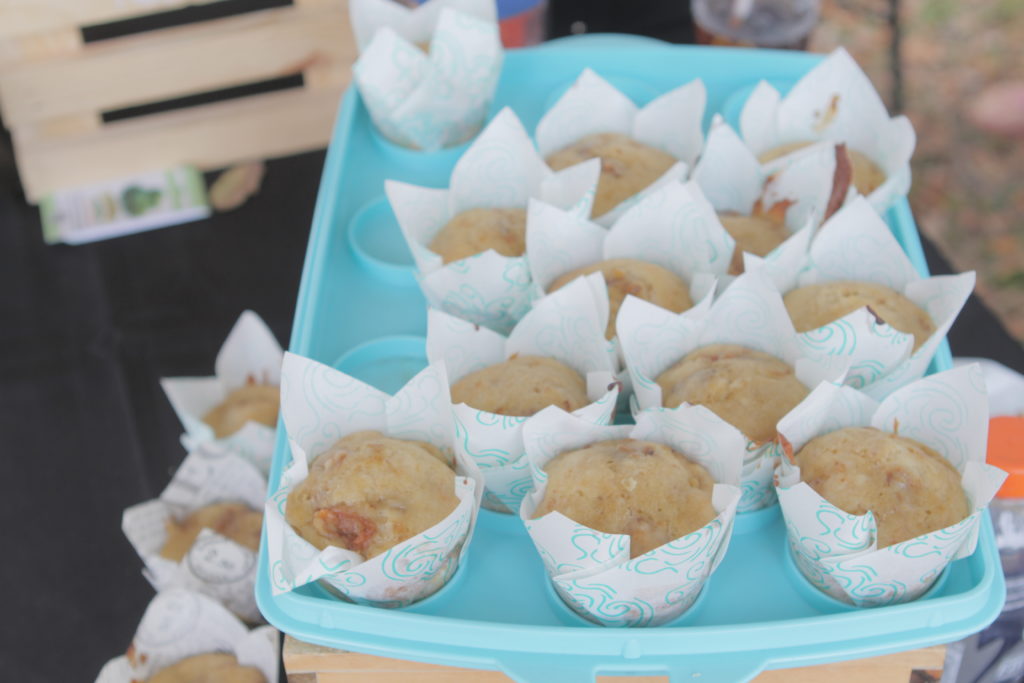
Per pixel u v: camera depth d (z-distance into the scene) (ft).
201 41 3.47
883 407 2.47
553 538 2.28
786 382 2.52
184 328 3.25
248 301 3.29
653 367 2.62
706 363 2.57
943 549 2.29
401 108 2.96
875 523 2.31
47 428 3.09
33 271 3.35
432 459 2.45
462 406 2.39
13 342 3.23
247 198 3.49
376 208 2.97
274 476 2.51
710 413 2.38
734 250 2.69
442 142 3.07
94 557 2.90
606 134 2.97
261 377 3.10
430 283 2.68
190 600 2.67
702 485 2.40
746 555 2.49
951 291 2.61
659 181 2.76
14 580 2.87
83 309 3.29
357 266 2.91
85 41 3.51
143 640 2.67
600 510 2.36
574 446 2.47
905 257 2.66
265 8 3.55
